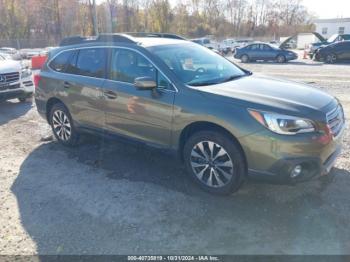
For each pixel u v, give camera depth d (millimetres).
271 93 3730
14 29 56094
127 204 3779
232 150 3580
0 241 3248
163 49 4426
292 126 3279
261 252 2955
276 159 3332
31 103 9219
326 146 3402
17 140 6090
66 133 5555
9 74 8367
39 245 3170
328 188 3881
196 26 67812
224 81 4203
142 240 3174
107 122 4742
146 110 4172
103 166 4797
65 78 5250
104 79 4699
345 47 20156
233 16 76500
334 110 3650
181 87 3893
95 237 3244
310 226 3254
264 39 65188
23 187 4293
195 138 3850
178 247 3062
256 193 3850
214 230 3268
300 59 25031
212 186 3857
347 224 3262
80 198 3959
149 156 5051
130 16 60375
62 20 58594
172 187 4102
